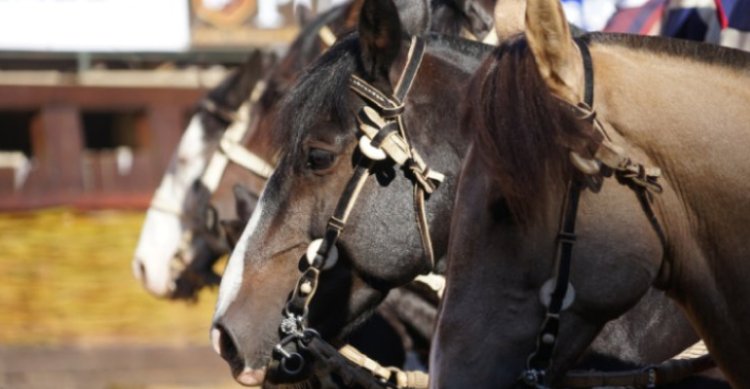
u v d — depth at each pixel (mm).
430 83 4891
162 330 12938
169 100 13070
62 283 12680
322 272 4836
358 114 4777
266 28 14164
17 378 12109
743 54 3990
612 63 3893
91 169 12984
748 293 3869
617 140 3811
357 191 4762
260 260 4883
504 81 3725
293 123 4844
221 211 8320
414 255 4816
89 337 12641
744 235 3850
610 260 3684
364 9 4773
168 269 8781
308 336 4828
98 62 13906
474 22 5938
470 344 3729
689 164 3830
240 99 8680
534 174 3633
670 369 4598
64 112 12852
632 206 3723
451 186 4859
